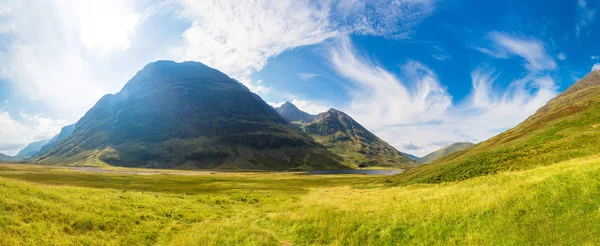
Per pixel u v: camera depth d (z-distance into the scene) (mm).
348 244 19531
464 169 53688
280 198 50125
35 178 101812
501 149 57406
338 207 28953
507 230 14680
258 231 24531
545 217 14250
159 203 35562
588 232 12250
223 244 22031
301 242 22031
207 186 89688
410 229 18484
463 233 16094
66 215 22938
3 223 18797
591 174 15953
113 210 27875
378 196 36219
